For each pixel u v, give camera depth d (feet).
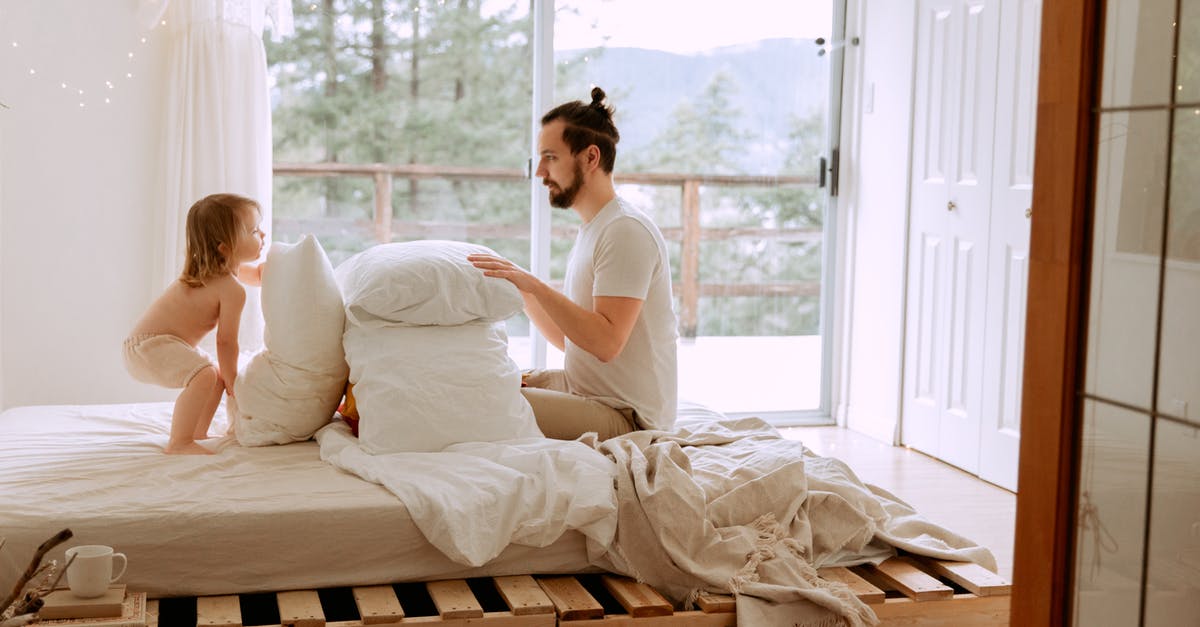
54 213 13.17
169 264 13.20
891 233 15.47
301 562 7.84
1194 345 6.12
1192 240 6.13
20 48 12.85
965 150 14.02
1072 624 6.93
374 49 14.58
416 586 8.57
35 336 13.25
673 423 10.37
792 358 16.66
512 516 8.07
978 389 13.87
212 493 8.02
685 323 16.28
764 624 7.88
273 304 9.40
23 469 8.41
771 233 16.37
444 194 15.06
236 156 13.29
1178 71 6.19
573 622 7.70
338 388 9.60
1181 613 6.24
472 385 9.16
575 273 10.15
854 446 15.39
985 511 12.56
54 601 6.86
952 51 14.23
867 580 8.71
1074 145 6.73
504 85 15.07
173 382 9.42
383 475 8.33
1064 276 6.82
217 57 13.08
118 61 13.14
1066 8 6.75
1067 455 6.91
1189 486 6.18
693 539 8.26
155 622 7.23
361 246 14.88
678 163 15.93
